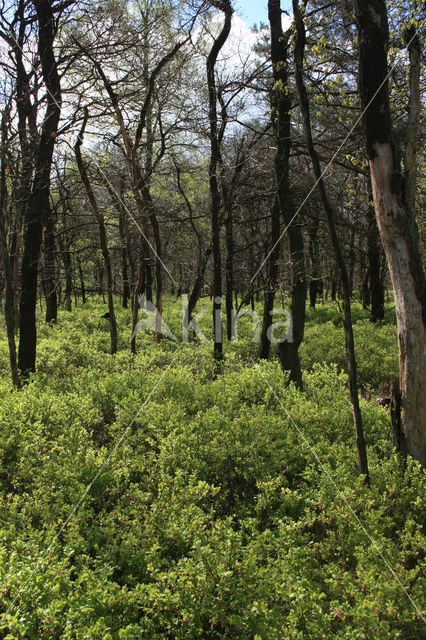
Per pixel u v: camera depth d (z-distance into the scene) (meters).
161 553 3.12
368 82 3.69
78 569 2.97
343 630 2.40
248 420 5.01
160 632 2.67
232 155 11.74
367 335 11.76
